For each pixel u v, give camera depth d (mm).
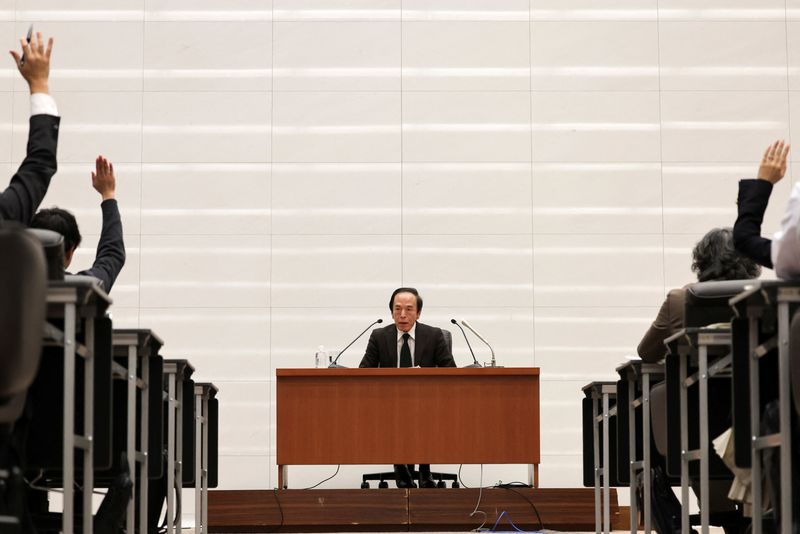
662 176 10734
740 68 10867
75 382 4051
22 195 3902
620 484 6137
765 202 4145
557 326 10500
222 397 10352
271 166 10703
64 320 3641
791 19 10922
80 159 10641
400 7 10945
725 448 4180
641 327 10531
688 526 4648
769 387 3975
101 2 10867
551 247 10617
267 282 10531
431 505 8109
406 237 10625
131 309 10438
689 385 4652
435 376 8219
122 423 4699
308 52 10867
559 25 10930
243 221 10609
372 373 8211
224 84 10797
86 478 3824
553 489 8141
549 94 10836
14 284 2965
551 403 10398
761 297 3617
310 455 8164
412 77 10859
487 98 10828
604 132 10789
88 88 10734
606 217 10664
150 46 10812
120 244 5152
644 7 10945
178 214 10594
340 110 10797
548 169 10727
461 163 10742
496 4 10953
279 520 8078
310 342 10461
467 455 8156
